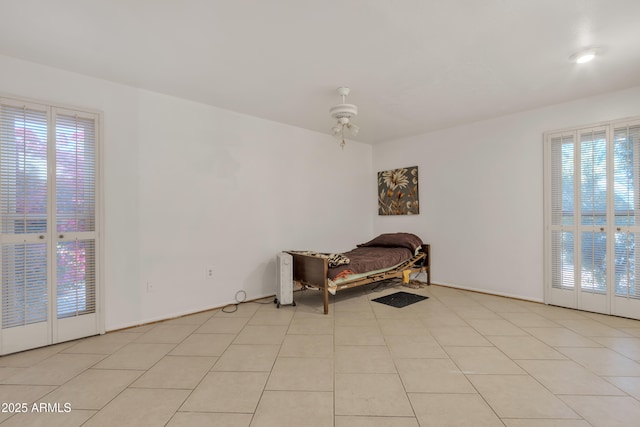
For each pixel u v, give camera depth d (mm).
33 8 1938
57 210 2732
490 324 3145
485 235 4332
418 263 4906
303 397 1914
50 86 2721
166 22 2102
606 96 3379
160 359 2430
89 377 2164
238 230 3934
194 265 3557
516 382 2062
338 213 5188
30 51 2480
